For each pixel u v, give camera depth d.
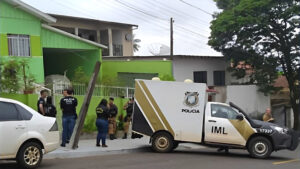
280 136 13.58
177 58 31.75
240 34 31.45
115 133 17.83
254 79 33.59
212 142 13.95
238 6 30.95
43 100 13.34
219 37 32.03
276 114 35.91
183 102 14.20
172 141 14.26
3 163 11.07
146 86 14.48
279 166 11.77
